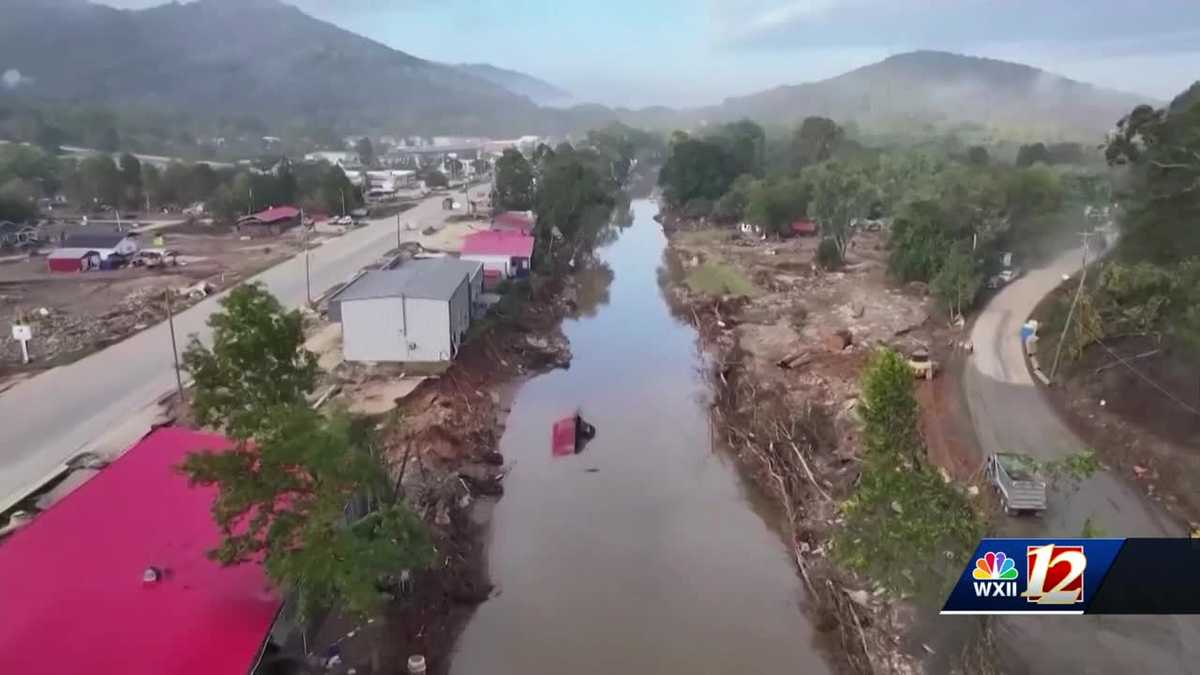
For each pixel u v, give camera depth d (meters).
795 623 28.73
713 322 64.25
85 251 72.94
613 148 186.75
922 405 41.38
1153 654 22.59
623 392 52.31
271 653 23.20
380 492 27.39
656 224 132.62
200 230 100.38
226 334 24.31
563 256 88.12
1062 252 71.50
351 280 65.88
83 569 22.59
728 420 45.69
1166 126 44.12
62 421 37.34
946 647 24.36
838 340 53.81
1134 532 29.17
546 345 59.03
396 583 27.36
